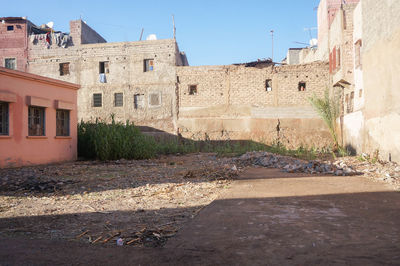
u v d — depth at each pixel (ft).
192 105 77.66
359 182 23.34
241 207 15.47
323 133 72.08
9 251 9.98
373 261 8.66
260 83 75.41
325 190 20.10
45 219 14.26
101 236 11.41
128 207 16.51
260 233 11.23
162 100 78.43
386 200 16.83
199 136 76.54
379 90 37.65
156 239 11.11
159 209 15.88
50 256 9.52
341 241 10.28
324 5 74.90
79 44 82.38
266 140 73.87
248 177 26.86
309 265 8.46
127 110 79.56
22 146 38.04
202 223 12.70
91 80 81.30
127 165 39.09
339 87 64.28
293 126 73.41
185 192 20.40
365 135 43.86
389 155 34.91
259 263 8.64
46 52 83.61
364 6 42.86
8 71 35.63
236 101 76.07
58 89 44.37
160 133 77.66
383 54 36.06
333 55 63.72
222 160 42.91
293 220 12.91
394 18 32.91
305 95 73.41
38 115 41.37
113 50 80.89
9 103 36.37
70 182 25.27
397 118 32.71
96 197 19.51
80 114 81.56
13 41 84.94
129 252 9.77
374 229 11.59
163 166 37.86
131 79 79.82
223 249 9.75
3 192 21.67
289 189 20.59
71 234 11.91
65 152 45.44
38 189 22.39
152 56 79.25
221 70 76.95
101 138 47.14
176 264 8.75
